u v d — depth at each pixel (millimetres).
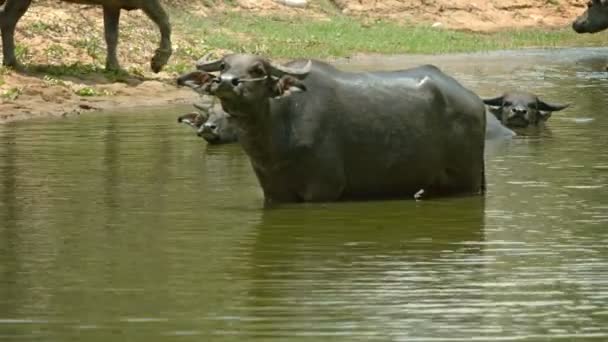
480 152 48969
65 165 56438
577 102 82688
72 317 31547
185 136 67188
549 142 63719
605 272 36094
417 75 48312
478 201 47625
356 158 46656
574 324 30797
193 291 34062
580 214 44688
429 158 47688
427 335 29953
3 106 78125
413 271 36250
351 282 34969
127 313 31891
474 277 35500
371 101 46781
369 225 42906
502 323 30938
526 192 49281
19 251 38969
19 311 32094
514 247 39438
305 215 44531
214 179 52781
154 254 38500
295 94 45625
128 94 87312
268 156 45531
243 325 30797
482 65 119812
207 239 40688
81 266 36938
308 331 30281
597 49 147125
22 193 49125
